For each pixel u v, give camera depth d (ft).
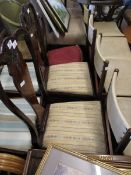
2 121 4.08
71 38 7.39
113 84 3.73
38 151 3.09
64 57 6.38
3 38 3.10
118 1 7.98
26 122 3.51
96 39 5.05
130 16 8.69
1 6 7.28
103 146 3.83
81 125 4.15
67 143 3.88
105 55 6.37
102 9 8.31
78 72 5.43
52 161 2.74
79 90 5.01
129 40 7.45
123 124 3.03
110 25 8.13
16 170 3.19
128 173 2.73
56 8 7.32
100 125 4.17
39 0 6.43
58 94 5.06
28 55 5.62
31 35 4.19
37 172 2.64
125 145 3.14
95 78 5.22
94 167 2.70
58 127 4.13
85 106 4.53
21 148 3.89
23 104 4.44
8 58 3.03
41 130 4.10
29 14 4.48
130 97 4.97
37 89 4.92
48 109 4.58
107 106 3.87
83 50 7.20
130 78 5.46
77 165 2.72
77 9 8.96
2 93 2.93
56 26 6.93
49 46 7.52
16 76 3.15
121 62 6.00
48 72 5.57
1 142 3.90
